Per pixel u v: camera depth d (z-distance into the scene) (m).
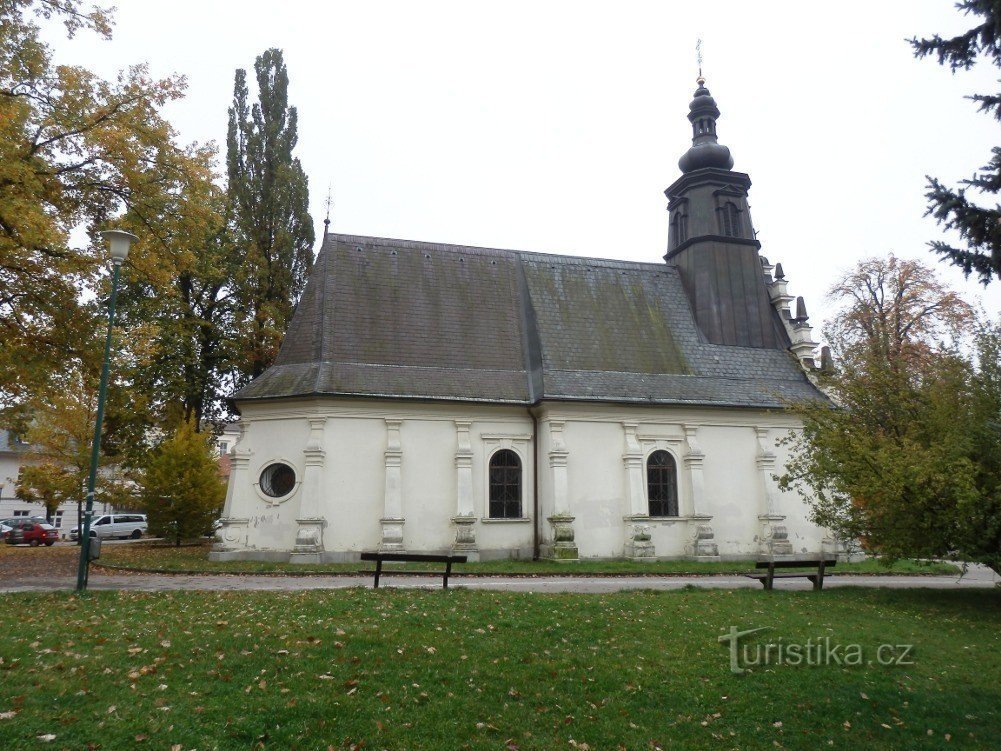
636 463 28.16
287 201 37.44
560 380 28.39
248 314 36.88
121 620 11.62
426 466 26.67
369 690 8.45
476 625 11.97
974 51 9.36
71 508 58.88
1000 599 16.91
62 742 6.61
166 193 21.17
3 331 20.27
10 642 9.70
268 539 25.38
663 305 33.22
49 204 19.98
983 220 9.23
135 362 32.25
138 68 20.42
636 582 20.41
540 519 27.52
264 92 38.56
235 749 6.79
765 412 30.19
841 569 25.84
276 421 26.28
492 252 32.69
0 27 18.69
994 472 15.78
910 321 37.75
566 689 9.05
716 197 34.53
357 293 28.92
